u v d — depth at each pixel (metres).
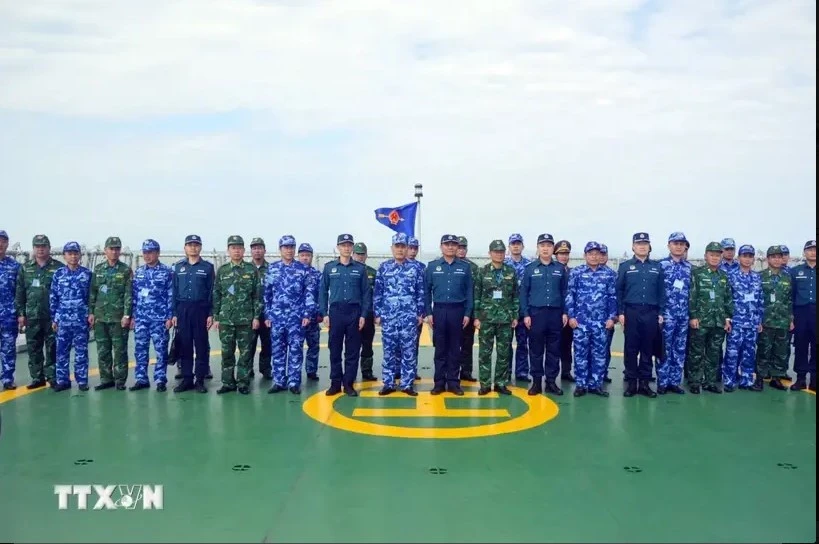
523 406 6.80
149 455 5.11
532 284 7.36
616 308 7.42
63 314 7.45
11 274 7.70
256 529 3.75
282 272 7.47
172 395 7.31
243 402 6.95
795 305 7.71
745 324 7.67
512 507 4.07
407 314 7.35
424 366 9.41
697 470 4.79
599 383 7.39
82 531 3.74
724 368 7.81
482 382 7.39
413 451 5.20
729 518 3.92
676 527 3.79
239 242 7.40
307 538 3.63
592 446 5.36
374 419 6.23
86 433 5.73
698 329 7.52
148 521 3.86
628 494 4.30
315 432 5.75
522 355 8.41
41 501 4.19
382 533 3.69
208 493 4.30
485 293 7.38
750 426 6.02
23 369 9.09
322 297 7.34
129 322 7.53
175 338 8.34
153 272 7.52
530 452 5.18
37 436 5.64
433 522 3.84
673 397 7.30
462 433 5.73
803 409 6.72
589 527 3.78
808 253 7.71
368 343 8.39
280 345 7.51
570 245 8.66
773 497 4.27
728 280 7.70
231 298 7.35
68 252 7.46
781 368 7.84
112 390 7.59
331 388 7.35
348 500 4.18
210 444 5.39
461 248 8.46
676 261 7.54
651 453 5.18
